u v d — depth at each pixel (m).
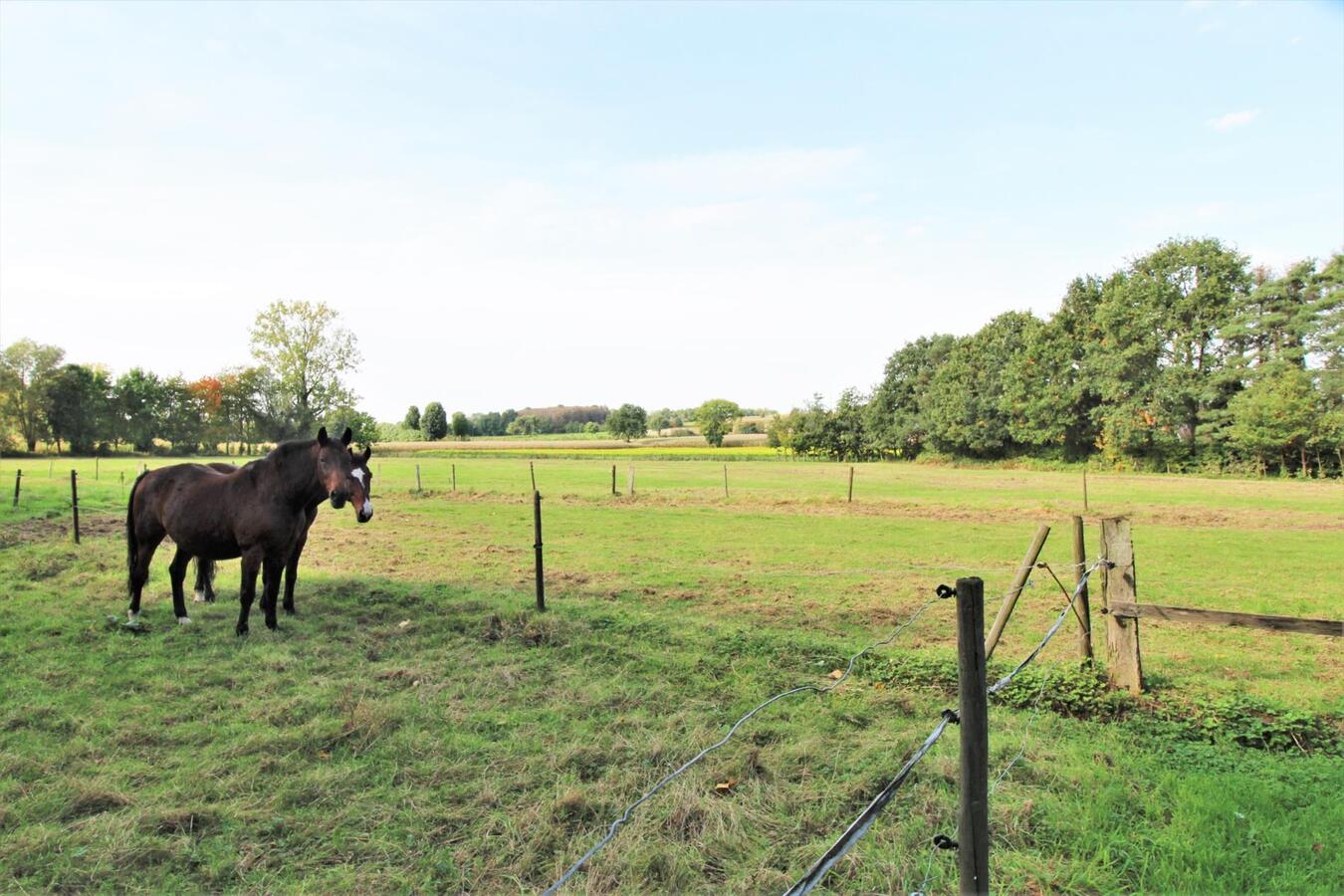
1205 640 8.22
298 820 4.08
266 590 8.14
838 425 72.06
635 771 4.66
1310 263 46.81
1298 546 15.48
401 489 28.05
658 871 3.63
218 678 6.41
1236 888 3.42
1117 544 6.12
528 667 6.80
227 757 4.85
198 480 8.19
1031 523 19.52
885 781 4.52
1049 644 8.02
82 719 5.43
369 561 13.05
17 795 4.30
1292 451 43.06
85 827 3.94
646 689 6.20
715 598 10.16
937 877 3.52
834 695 6.07
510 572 11.98
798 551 14.66
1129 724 5.49
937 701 5.98
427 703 5.82
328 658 7.05
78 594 9.49
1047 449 58.41
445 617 8.48
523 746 5.02
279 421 80.88
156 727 5.31
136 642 7.50
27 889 3.44
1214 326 49.31
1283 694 6.37
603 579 11.44
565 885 3.52
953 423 61.31
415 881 3.54
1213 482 38.03
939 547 15.36
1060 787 4.49
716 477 40.56
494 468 49.41
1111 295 54.69
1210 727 5.38
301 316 71.12
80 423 76.50
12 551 12.49
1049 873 3.57
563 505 23.62
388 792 4.38
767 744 5.16
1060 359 55.81
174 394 90.94
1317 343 44.84
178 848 3.76
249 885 3.52
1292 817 4.04
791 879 3.55
